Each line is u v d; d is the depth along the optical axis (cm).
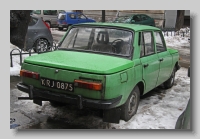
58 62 396
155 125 437
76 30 502
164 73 588
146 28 503
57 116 461
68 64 384
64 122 438
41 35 1002
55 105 508
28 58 431
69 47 491
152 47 526
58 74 383
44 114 468
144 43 485
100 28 480
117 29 468
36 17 1022
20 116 455
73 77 372
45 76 396
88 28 491
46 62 398
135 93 458
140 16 2052
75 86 369
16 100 530
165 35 1906
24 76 421
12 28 891
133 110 462
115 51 450
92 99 363
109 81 358
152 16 2406
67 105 514
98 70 359
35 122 434
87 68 366
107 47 459
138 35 460
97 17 2717
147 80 488
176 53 665
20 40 902
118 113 395
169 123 447
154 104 546
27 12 889
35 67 408
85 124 432
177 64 688
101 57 427
